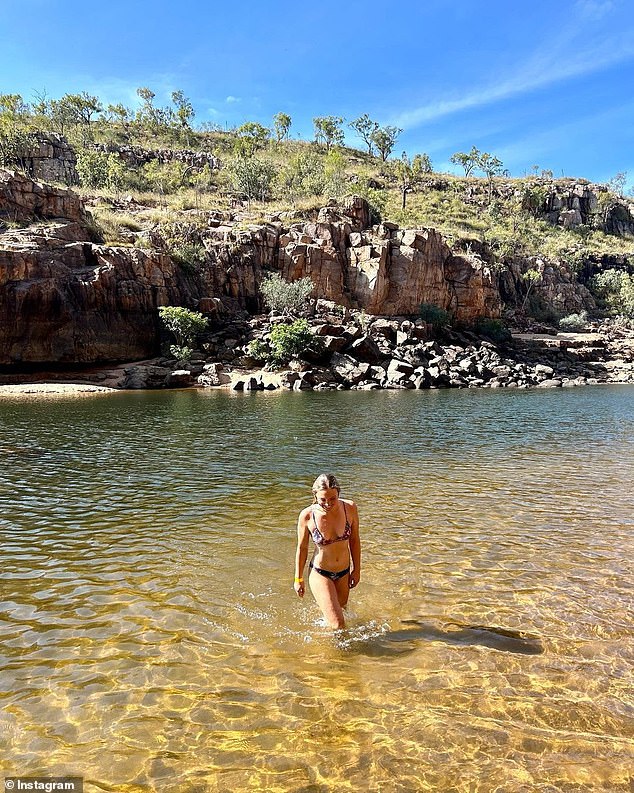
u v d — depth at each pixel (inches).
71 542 334.3
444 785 143.4
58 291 1608.0
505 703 178.4
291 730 164.6
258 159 3848.4
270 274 2206.0
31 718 169.5
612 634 224.2
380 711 173.8
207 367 1745.8
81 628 227.1
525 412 1079.0
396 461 588.4
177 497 440.1
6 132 2842.0
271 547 326.0
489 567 294.8
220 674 193.9
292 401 1275.8
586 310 3713.1
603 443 710.5
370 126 5442.9
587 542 334.3
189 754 154.8
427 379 1811.0
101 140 4040.4
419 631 226.2
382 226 2571.4
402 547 324.5
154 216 2437.3
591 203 4931.1
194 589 266.7
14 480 496.7
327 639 219.3
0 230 1733.5
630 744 159.9
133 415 981.8
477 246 3346.5
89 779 145.3
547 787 143.1
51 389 1434.5
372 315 2336.4
